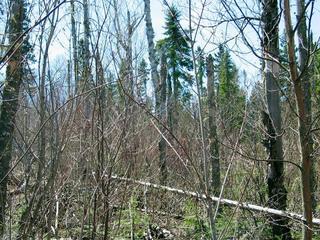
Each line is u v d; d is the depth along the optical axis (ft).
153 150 19.15
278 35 10.39
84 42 12.67
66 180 12.42
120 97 14.85
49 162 10.51
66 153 12.57
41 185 11.07
